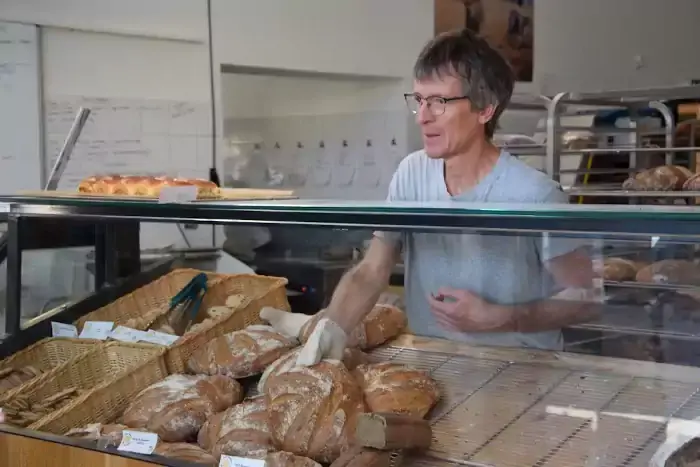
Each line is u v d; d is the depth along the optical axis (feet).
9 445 4.69
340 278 5.64
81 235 6.27
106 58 10.63
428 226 4.50
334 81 14.06
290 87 13.60
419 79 5.52
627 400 4.54
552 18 16.06
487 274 5.14
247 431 4.45
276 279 6.19
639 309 4.81
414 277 5.40
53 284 6.24
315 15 12.78
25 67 9.91
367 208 4.71
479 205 4.58
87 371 5.57
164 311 6.31
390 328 5.51
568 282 4.91
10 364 5.79
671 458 3.87
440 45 5.40
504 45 15.15
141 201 5.47
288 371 4.80
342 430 4.26
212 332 5.83
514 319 5.13
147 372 5.34
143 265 6.63
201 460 4.34
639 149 10.77
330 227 4.84
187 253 6.72
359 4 13.37
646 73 18.63
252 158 13.17
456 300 5.24
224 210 5.12
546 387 4.80
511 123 13.82
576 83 16.72
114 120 10.77
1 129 9.84
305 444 4.30
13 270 5.99
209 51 11.60
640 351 4.88
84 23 10.28
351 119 14.19
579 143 11.69
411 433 4.10
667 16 19.19
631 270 4.80
